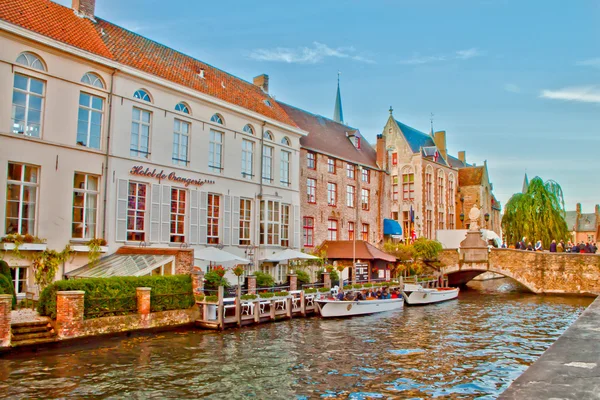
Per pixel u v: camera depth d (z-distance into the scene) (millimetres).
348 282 30406
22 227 17188
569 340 8875
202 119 24141
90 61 19375
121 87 20531
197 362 13508
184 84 23266
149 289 17078
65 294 14406
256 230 26875
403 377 12539
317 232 32625
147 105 21547
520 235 42031
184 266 19703
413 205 44281
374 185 40125
